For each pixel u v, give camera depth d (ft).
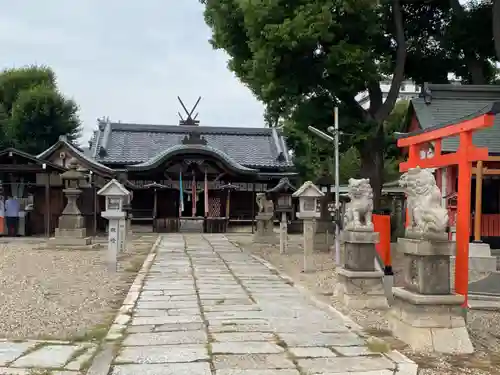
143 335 22.99
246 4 47.29
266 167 108.37
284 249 59.52
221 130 120.47
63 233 61.57
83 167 78.59
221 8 53.62
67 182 63.41
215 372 18.20
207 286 36.78
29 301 30.40
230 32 54.75
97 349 20.86
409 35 65.00
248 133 120.78
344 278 31.71
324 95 52.42
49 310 28.19
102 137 112.68
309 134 56.49
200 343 21.80
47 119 119.24
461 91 62.34
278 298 32.50
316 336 23.17
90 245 61.93
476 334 24.53
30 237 74.84
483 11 58.49
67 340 22.36
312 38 44.55
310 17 44.62
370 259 31.58
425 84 62.39
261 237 73.36
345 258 33.22
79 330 24.21
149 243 72.79
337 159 45.37
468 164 23.99
